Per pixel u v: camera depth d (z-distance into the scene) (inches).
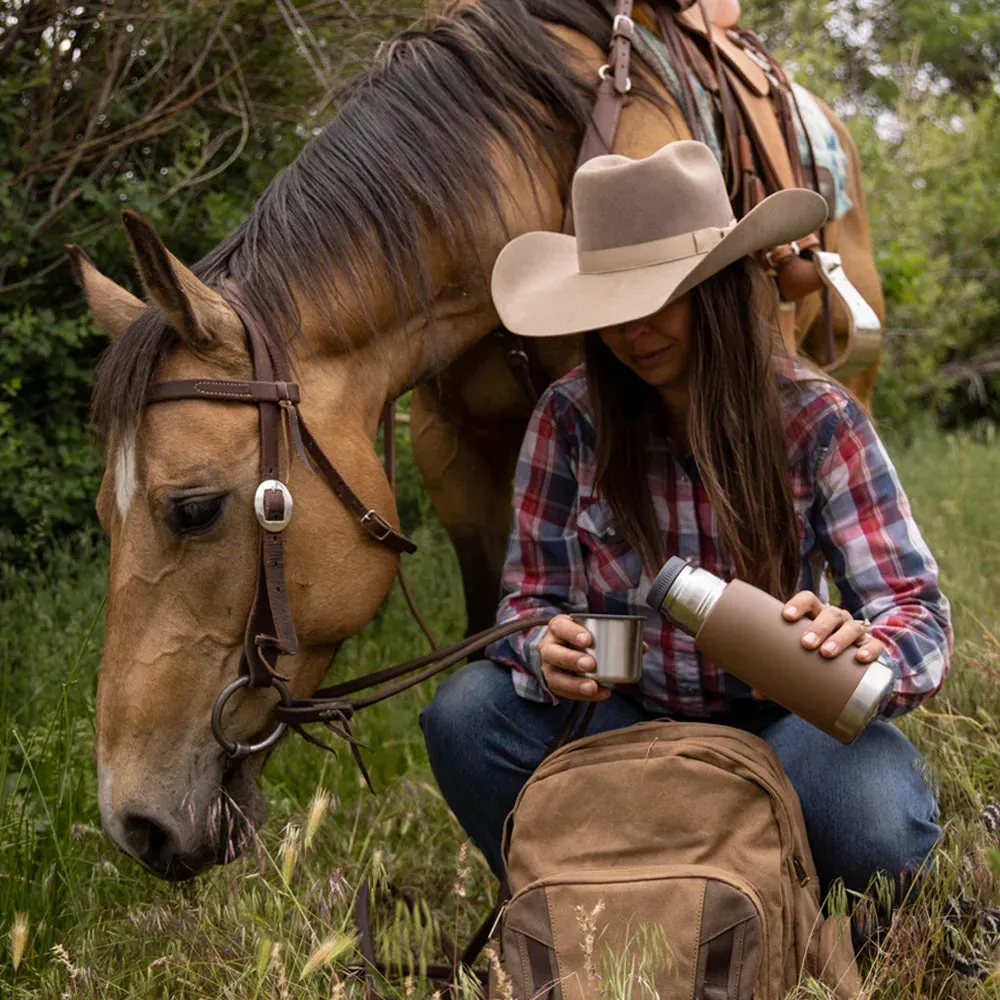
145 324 73.0
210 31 170.6
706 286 71.6
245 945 75.8
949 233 332.5
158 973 76.4
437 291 85.4
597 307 71.2
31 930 82.2
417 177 82.8
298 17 155.7
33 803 93.8
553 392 83.1
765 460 72.1
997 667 106.0
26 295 162.9
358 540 76.7
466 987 64.6
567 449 82.5
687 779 65.3
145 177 173.6
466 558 112.0
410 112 85.0
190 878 74.6
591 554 81.9
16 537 155.1
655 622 79.0
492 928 70.4
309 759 112.2
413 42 90.7
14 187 158.4
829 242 122.4
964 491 196.7
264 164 182.9
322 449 75.0
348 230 79.7
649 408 77.6
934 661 70.1
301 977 65.6
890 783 73.8
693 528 77.2
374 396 81.4
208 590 72.0
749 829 64.4
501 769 81.7
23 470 155.8
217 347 72.5
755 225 68.5
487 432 104.9
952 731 98.7
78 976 73.2
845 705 63.6
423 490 185.3
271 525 71.8
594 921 59.2
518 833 68.1
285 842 73.4
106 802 71.2
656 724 69.8
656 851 64.8
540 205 90.0
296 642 73.3
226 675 72.9
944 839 76.4
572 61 93.6
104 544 155.5
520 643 79.0
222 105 166.7
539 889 64.1
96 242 163.9
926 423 290.7
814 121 123.7
